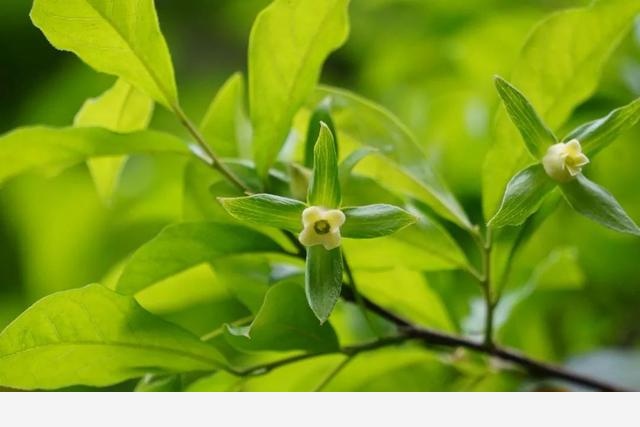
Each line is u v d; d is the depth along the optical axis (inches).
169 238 17.5
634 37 22.6
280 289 16.8
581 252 24.0
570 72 18.3
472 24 25.1
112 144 18.0
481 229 20.4
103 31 16.9
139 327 16.8
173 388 17.3
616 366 23.2
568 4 24.0
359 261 18.7
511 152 17.9
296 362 18.4
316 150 15.3
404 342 18.4
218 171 17.9
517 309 22.0
